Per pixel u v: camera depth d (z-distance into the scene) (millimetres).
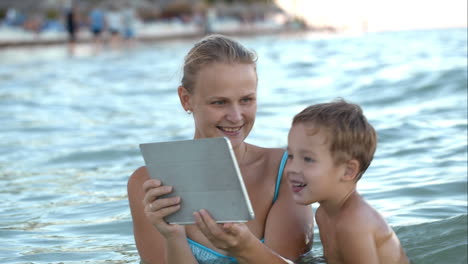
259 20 59406
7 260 4102
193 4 55156
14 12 44719
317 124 3373
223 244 3016
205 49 3354
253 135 7672
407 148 6703
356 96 10062
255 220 3578
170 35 41125
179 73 3592
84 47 31984
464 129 7340
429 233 4293
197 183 2896
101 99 11703
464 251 3994
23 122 9422
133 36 32438
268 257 3154
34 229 4750
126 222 4832
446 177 5660
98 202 5395
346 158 3377
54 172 6496
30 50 30094
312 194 3404
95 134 8352
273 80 12812
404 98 9508
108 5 47156
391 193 5328
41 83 14695
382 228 3465
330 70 13758
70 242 4445
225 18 58625
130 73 16500
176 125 8789
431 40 19484
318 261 3658
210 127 3373
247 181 3627
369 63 14250
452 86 9875
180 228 3238
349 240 3418
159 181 2990
